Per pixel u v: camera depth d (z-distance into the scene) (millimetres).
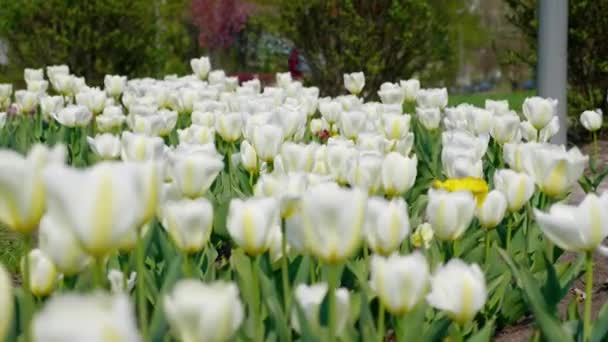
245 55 31562
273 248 2865
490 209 3125
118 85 8805
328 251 1914
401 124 4742
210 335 1582
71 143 6895
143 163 1849
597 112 6410
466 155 3703
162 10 31750
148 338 2238
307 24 15211
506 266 3416
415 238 3631
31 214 1726
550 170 3041
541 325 2484
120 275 2729
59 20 15734
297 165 3555
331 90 15539
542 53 8758
